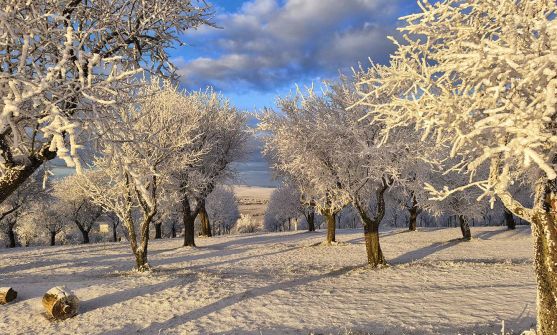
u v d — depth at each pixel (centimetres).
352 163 1731
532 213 512
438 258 2228
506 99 413
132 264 2152
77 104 551
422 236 3425
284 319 1031
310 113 1909
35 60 579
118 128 598
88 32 530
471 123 477
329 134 1725
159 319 1077
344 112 1748
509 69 411
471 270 1605
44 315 1116
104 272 1886
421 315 1009
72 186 4969
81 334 991
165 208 2658
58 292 1107
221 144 3130
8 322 1072
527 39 440
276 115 2009
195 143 2708
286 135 1902
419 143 1582
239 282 1459
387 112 555
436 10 493
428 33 514
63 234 6588
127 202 1744
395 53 548
